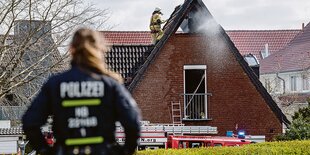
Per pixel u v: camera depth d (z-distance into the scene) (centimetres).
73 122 573
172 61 2977
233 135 2745
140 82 2947
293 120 2947
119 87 583
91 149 571
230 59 3016
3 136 3469
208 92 3005
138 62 3127
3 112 3341
